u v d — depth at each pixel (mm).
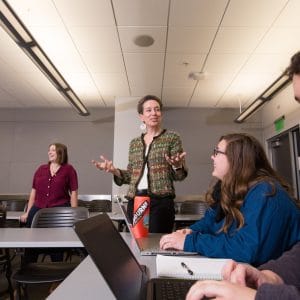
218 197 1523
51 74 4027
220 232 1294
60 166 3354
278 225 1099
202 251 1151
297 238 1146
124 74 4926
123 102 6047
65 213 2418
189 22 3422
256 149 1301
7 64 4629
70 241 1549
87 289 792
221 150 1363
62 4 3092
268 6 3115
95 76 5012
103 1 3057
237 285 597
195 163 6758
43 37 3738
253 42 3852
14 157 6875
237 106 6695
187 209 4332
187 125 6852
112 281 662
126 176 1974
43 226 2348
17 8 3139
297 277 885
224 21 3391
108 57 4309
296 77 1104
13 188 6789
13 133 6930
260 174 1253
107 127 6980
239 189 1235
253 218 1100
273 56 4227
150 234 1651
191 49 4059
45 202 3250
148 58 4336
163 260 1040
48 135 6945
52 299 722
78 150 6910
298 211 1193
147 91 5738
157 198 1789
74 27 3521
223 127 6863
